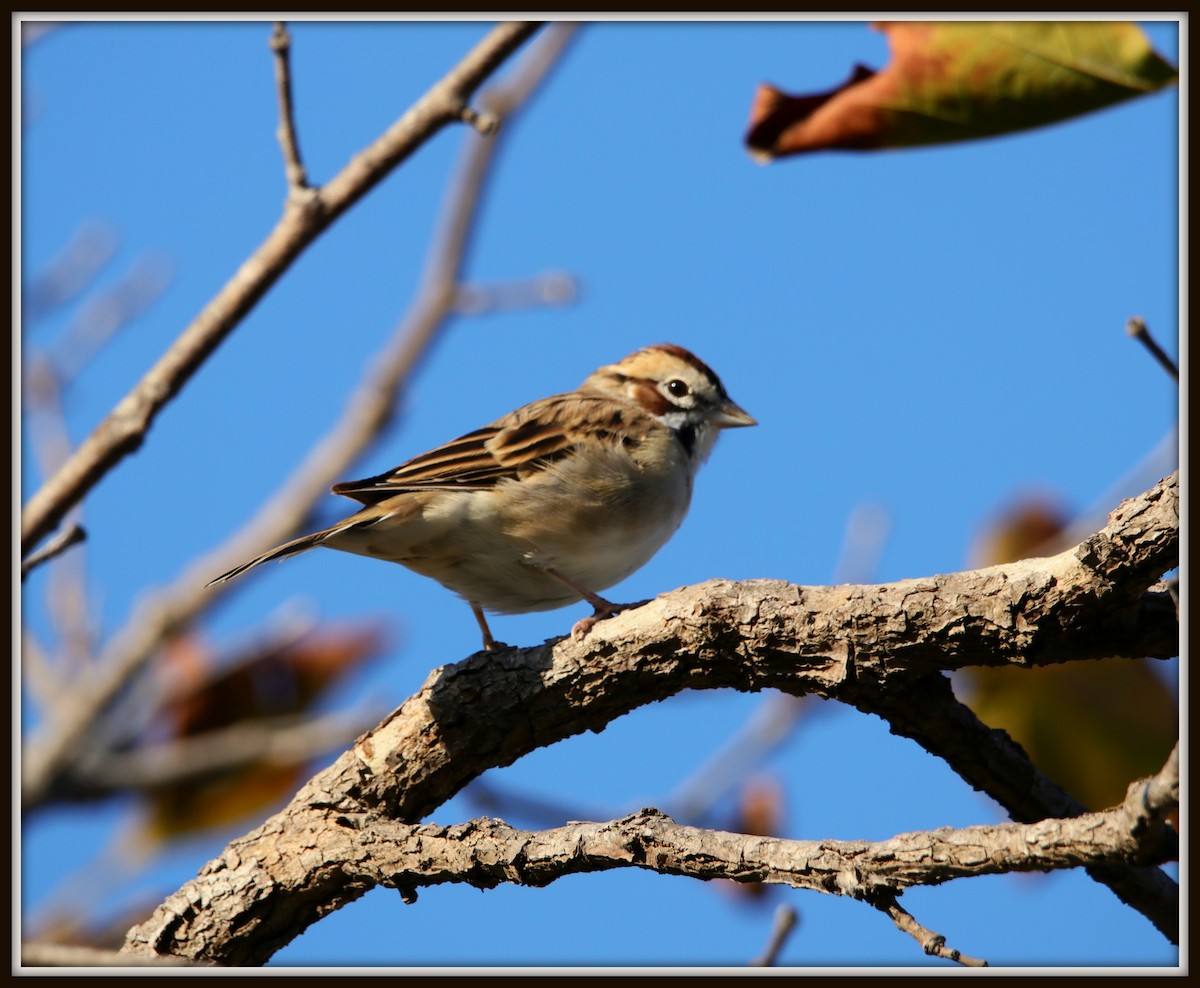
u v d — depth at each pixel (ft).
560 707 32.65
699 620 30.66
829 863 25.44
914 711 30.17
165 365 32.91
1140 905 27.89
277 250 32.42
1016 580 28.02
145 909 47.73
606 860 28.30
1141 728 35.83
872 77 23.25
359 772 33.40
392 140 32.24
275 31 31.91
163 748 50.90
